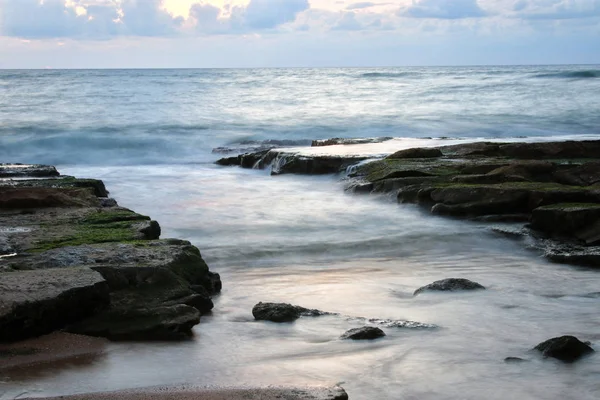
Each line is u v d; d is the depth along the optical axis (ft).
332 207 45.91
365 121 111.24
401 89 183.21
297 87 200.23
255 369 19.75
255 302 27.43
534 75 217.97
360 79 250.37
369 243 37.19
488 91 165.89
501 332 23.27
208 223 41.42
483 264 34.17
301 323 24.18
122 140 90.53
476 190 42.37
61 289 22.54
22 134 92.27
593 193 39.83
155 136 94.02
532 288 29.35
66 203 38.34
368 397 17.80
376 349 21.42
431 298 27.55
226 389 17.58
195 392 17.30
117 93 169.68
